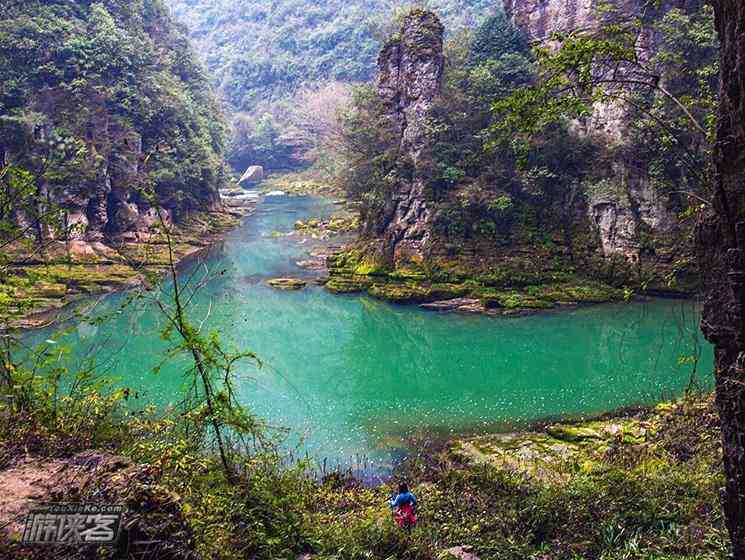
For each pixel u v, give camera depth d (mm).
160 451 7438
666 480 10133
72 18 47375
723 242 5562
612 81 9789
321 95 89375
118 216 43781
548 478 12273
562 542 8641
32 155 30297
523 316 31953
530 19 45125
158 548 5086
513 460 14914
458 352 27250
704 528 8078
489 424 18906
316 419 19328
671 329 28656
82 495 5262
